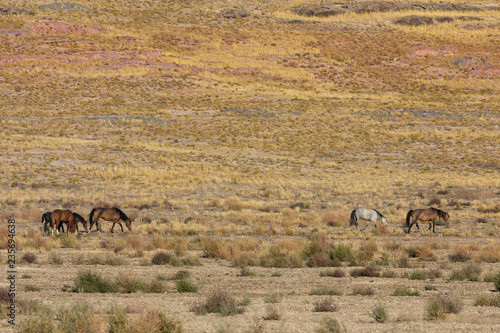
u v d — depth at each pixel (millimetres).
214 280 17797
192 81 110875
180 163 69938
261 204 46562
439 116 97000
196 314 12219
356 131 89188
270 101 103875
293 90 111438
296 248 24188
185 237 30875
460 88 116562
